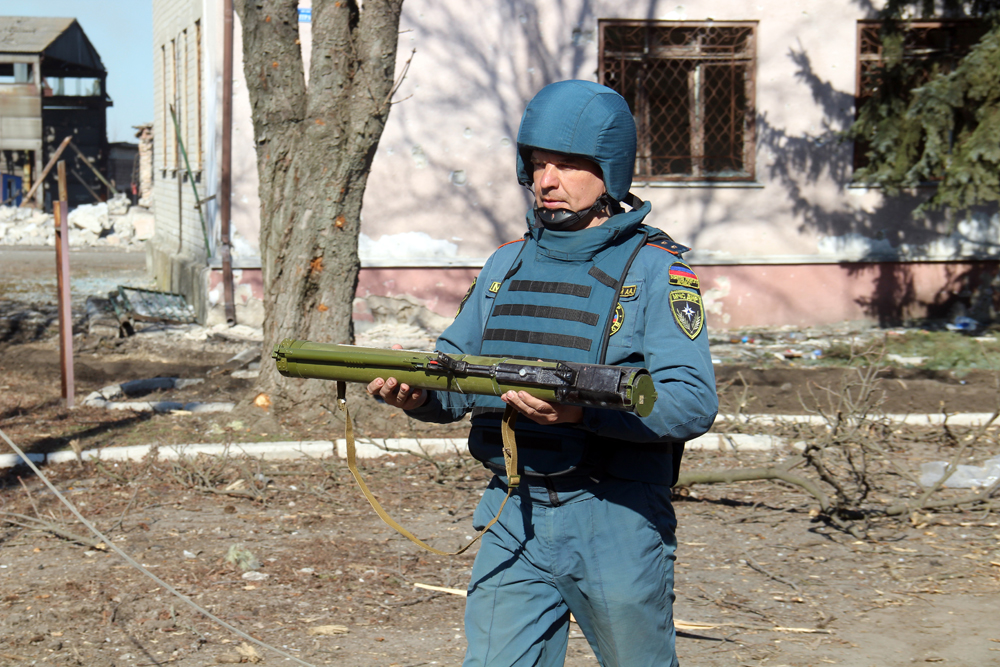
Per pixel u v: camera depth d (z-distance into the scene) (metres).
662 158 12.59
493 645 2.11
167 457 6.33
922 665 3.55
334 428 7.06
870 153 11.59
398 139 12.07
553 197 2.14
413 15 11.97
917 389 8.83
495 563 2.15
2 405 7.76
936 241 13.02
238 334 11.42
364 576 4.45
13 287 17.33
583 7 12.20
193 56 13.86
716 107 12.63
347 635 3.81
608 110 2.10
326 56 6.77
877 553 4.84
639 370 1.78
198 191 13.55
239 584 4.31
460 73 12.11
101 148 41.91
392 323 12.18
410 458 6.58
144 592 4.19
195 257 13.99
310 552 4.75
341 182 6.91
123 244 31.12
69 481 5.93
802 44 12.58
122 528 5.05
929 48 12.55
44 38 38.88
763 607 4.14
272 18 6.76
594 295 2.07
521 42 12.16
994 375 9.53
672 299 2.03
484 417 2.18
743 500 5.80
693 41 12.48
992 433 7.30
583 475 2.05
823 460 6.59
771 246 12.77
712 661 3.60
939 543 4.99
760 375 9.47
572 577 2.08
